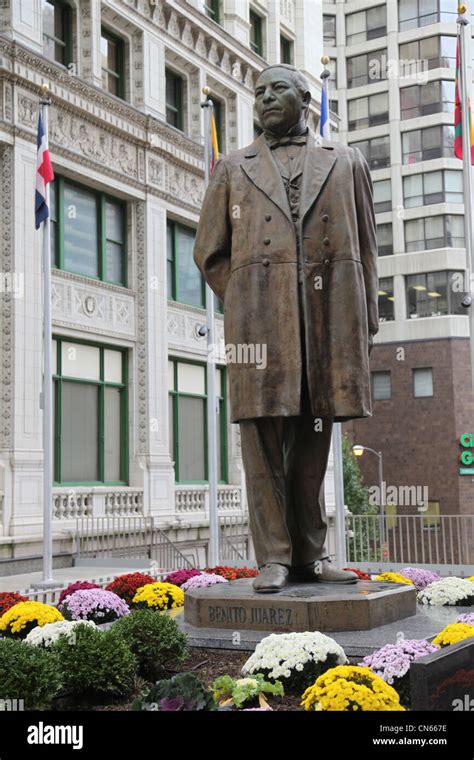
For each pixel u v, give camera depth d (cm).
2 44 2259
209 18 3206
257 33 3700
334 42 5419
